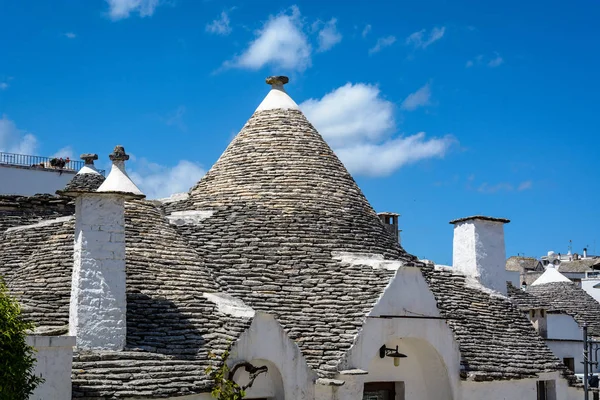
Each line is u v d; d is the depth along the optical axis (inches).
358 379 659.4
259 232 768.9
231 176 834.2
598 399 914.7
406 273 724.7
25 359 457.4
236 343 608.4
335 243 776.3
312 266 745.0
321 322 690.8
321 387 650.8
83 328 575.5
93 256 588.4
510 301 878.4
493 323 826.8
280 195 806.5
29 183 1349.7
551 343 1144.8
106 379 538.9
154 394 543.5
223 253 741.3
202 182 852.0
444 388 749.9
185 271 687.7
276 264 741.9
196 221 776.9
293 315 694.5
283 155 841.5
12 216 780.0
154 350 587.5
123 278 597.9
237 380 618.2
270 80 908.0
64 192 589.6
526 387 800.3
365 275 730.8
